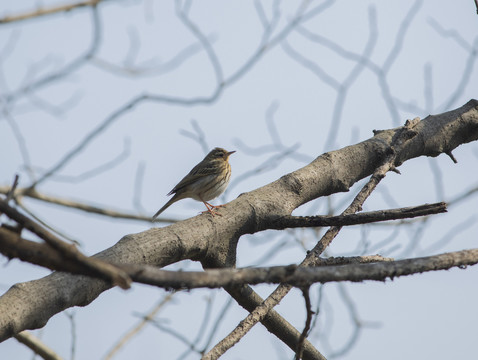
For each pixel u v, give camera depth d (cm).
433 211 988
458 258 741
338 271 681
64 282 826
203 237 995
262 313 911
